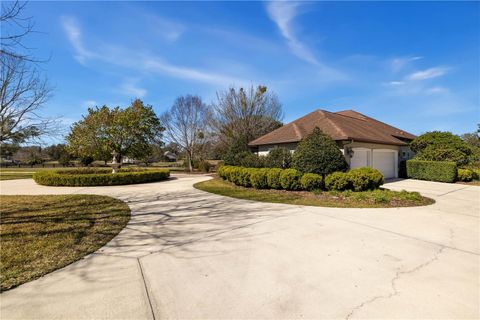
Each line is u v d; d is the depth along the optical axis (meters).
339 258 3.65
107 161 22.59
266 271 3.23
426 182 14.38
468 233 4.84
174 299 2.58
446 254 3.80
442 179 14.58
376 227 5.26
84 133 20.88
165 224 5.58
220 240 4.50
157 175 15.90
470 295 2.65
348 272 3.20
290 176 9.90
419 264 3.44
